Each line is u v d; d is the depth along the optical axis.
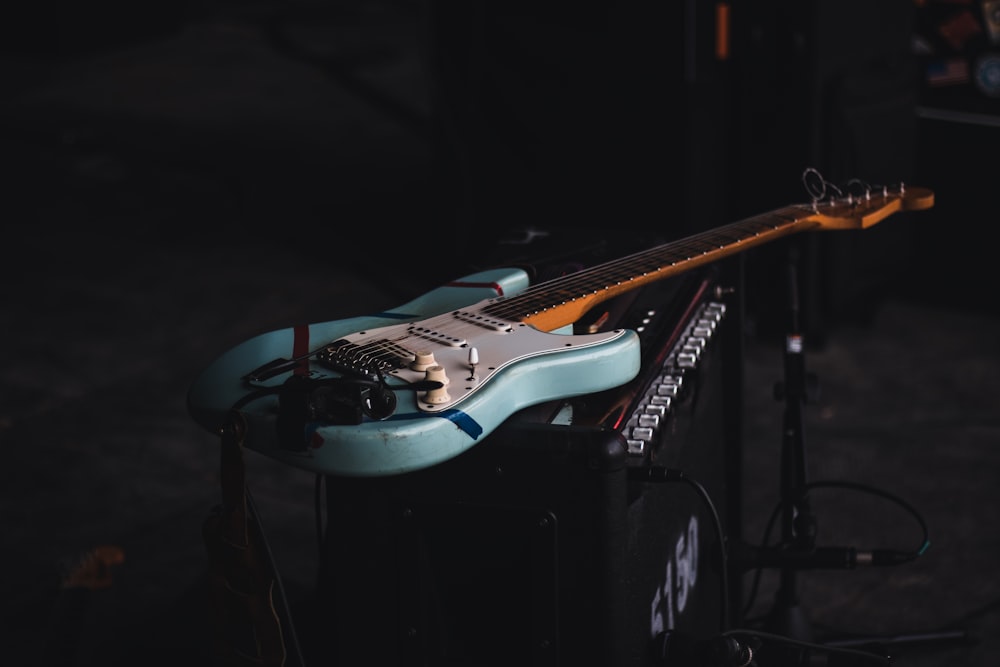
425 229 5.78
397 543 1.81
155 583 3.23
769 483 3.67
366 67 8.96
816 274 4.38
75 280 5.37
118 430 4.07
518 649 1.84
